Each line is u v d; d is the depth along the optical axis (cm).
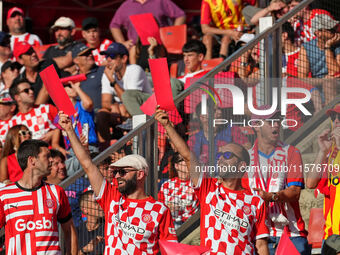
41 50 3206
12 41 3441
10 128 2530
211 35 3164
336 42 2361
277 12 2756
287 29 2331
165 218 1650
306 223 2033
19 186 1703
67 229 1742
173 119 1964
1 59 3303
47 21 4262
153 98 1728
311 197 2031
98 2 4347
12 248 1666
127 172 1656
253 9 2941
